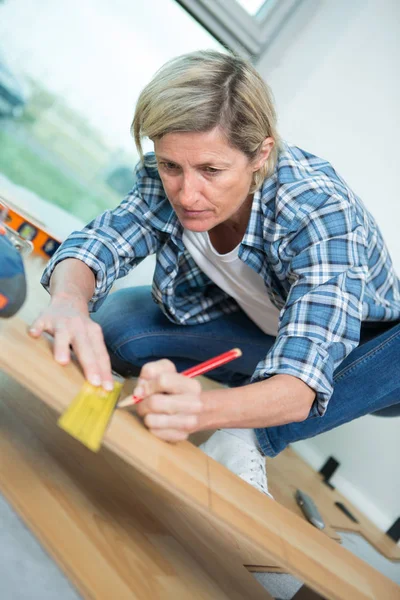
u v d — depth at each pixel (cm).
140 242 143
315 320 105
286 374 99
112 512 93
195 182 103
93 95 276
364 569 104
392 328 141
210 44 265
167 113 96
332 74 240
